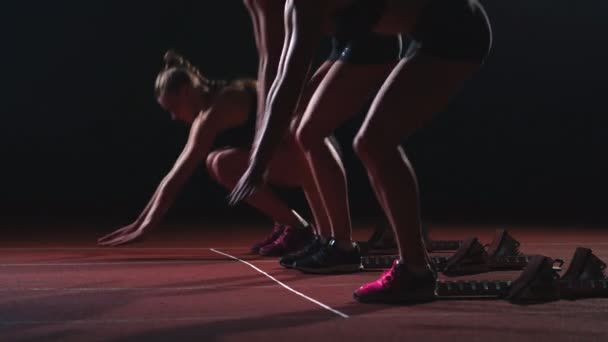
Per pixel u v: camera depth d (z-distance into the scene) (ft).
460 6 6.74
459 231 16.57
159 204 11.03
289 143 11.04
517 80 27.25
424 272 6.95
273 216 11.36
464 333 5.58
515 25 26.99
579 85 27.35
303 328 5.74
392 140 6.77
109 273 8.95
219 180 11.96
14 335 5.44
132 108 26.48
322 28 6.30
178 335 5.47
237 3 26.45
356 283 8.20
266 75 9.51
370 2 6.54
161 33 26.32
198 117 11.34
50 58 25.89
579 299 7.12
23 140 25.91
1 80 25.64
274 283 8.18
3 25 25.48
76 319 6.04
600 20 27.02
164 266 9.71
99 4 25.98
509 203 27.35
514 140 27.43
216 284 8.08
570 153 27.45
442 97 6.85
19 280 8.30
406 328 5.75
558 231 16.46
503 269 9.57
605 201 27.32
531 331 5.65
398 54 8.97
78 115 26.23
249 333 5.55
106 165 26.45
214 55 26.53
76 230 16.19
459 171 27.37
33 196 26.02
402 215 6.88
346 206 9.05
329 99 8.79
